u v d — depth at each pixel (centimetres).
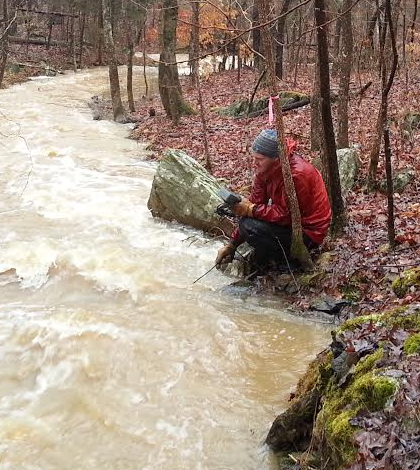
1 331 536
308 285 624
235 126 1658
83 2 3778
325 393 354
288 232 645
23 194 1007
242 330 550
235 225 799
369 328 372
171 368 482
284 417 373
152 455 380
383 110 612
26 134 1586
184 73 3238
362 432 284
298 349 515
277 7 1922
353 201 862
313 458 332
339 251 665
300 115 1648
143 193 1033
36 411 430
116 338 524
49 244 752
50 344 512
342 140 1027
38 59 3650
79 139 1581
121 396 446
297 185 635
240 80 2702
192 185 844
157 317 575
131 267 693
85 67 3869
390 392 300
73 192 1026
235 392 450
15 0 2603
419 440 264
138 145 1548
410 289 530
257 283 654
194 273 694
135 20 3541
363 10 1828
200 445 389
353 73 1900
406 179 901
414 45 1762
